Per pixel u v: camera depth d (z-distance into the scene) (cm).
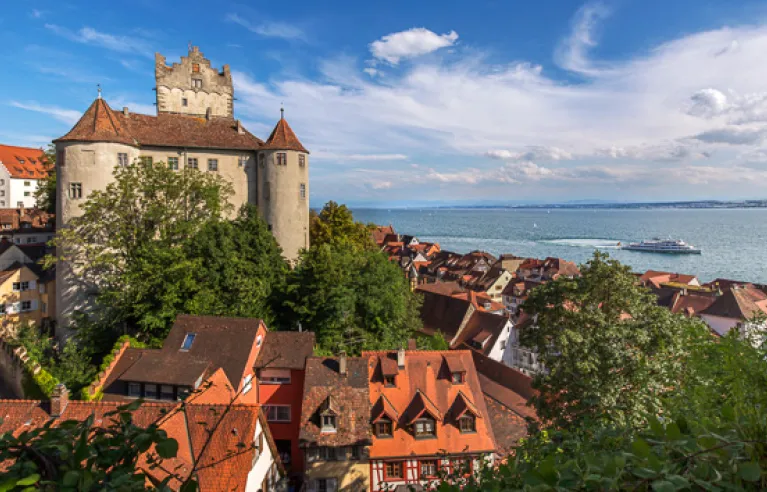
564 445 777
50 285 4972
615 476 445
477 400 3030
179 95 6094
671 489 401
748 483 434
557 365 2386
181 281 3662
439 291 7081
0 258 5319
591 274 2444
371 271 4288
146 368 2800
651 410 1912
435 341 4966
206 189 4322
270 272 4191
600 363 2166
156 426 487
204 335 3183
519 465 633
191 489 486
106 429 480
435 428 2805
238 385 2872
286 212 5069
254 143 5362
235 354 3047
